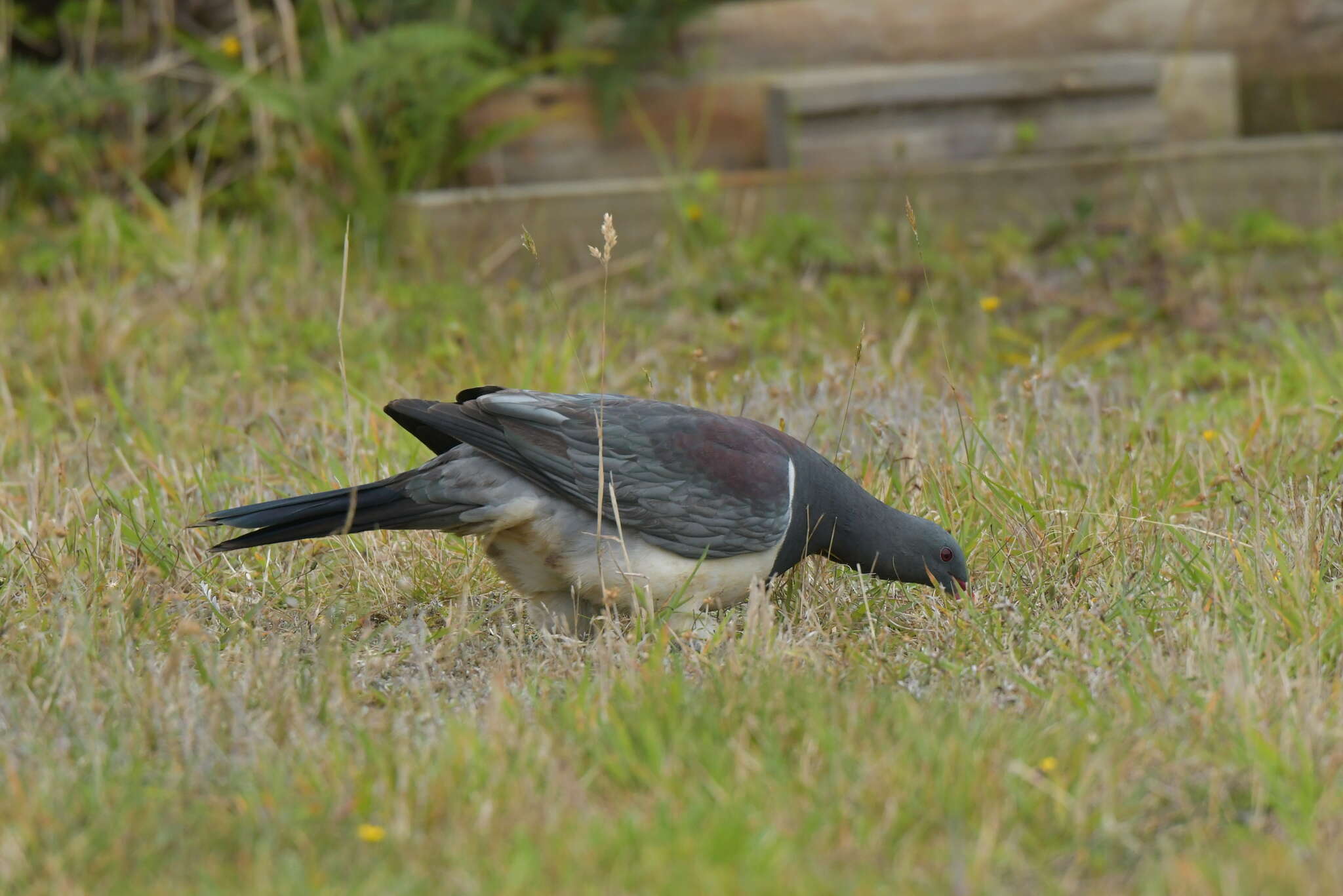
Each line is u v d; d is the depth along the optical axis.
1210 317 14.59
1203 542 8.91
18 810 5.87
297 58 17.48
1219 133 18.31
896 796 5.97
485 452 7.90
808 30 18.20
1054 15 18.56
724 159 17.67
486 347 13.68
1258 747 6.17
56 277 15.55
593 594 8.29
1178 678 7.05
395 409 8.07
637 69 17.14
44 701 7.03
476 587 9.08
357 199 16.84
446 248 16.22
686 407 8.36
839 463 10.35
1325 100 19.05
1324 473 9.97
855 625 8.55
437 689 7.59
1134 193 17.39
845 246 16.36
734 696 6.89
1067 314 14.83
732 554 8.13
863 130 17.30
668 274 15.98
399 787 6.18
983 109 17.52
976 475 10.02
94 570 8.73
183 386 12.80
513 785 6.10
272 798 6.02
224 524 7.87
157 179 17.38
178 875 5.58
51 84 16.97
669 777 6.14
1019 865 5.61
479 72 17.14
